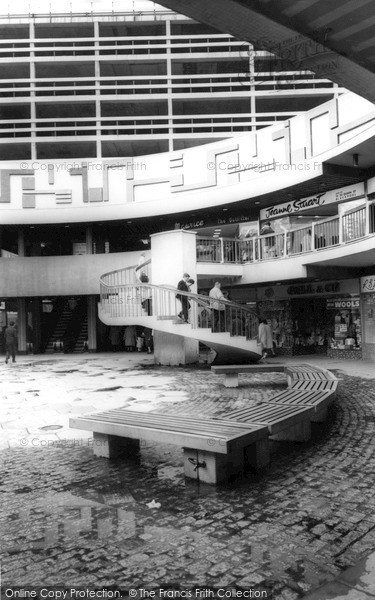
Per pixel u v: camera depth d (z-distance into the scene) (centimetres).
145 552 339
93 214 2506
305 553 335
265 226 2317
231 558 329
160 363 1816
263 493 457
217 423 547
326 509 415
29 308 2917
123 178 2472
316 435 677
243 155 2145
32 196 2542
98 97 3712
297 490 463
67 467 548
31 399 1037
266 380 1283
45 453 609
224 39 3756
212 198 2258
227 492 460
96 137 3688
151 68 4062
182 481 495
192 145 4044
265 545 348
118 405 938
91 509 420
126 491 466
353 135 1616
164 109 4209
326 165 1786
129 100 3738
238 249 2255
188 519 396
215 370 1130
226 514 406
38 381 1374
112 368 1745
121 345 3006
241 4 314
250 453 532
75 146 4059
